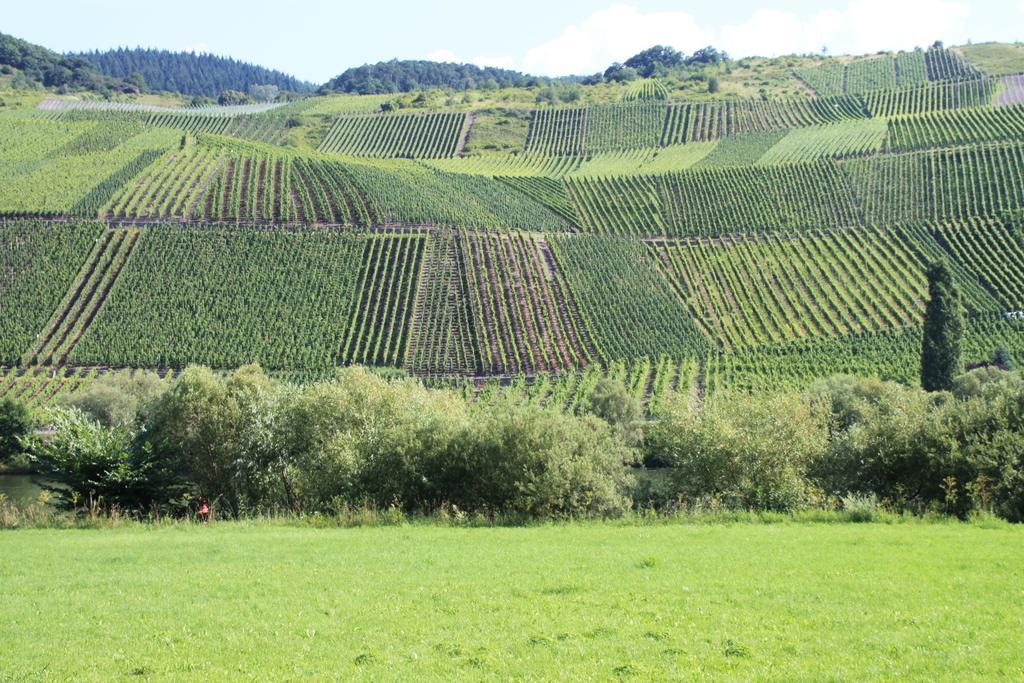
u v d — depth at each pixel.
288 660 15.62
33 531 33.12
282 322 109.38
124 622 18.16
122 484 39.97
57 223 127.06
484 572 22.22
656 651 15.65
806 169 162.50
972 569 21.36
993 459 32.25
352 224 136.00
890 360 99.25
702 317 116.56
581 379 100.12
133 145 177.00
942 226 132.25
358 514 34.62
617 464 38.91
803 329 111.94
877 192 149.12
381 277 119.81
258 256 121.50
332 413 45.97
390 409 46.41
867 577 20.61
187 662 15.58
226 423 48.03
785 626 16.97
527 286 120.81
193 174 152.38
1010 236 125.06
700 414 41.41
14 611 19.14
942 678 14.12
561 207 157.62
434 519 34.47
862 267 125.88
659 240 141.50
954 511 32.69
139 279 115.25
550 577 21.38
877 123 196.25
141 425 43.66
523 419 37.78
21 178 149.50
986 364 95.94
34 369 101.62
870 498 33.88
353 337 108.25
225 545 27.69
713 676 14.38
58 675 15.02
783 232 141.62
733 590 19.75
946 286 82.06
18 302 111.88
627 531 29.30
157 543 28.58
